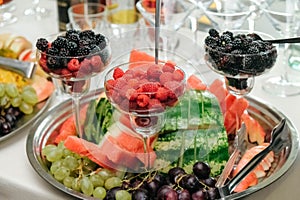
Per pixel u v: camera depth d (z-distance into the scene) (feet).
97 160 3.68
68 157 3.71
